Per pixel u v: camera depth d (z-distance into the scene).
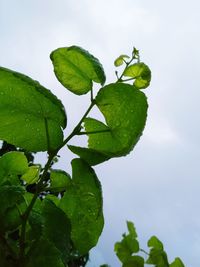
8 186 0.27
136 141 0.29
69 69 0.30
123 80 0.32
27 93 0.27
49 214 0.28
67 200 0.30
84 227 0.31
